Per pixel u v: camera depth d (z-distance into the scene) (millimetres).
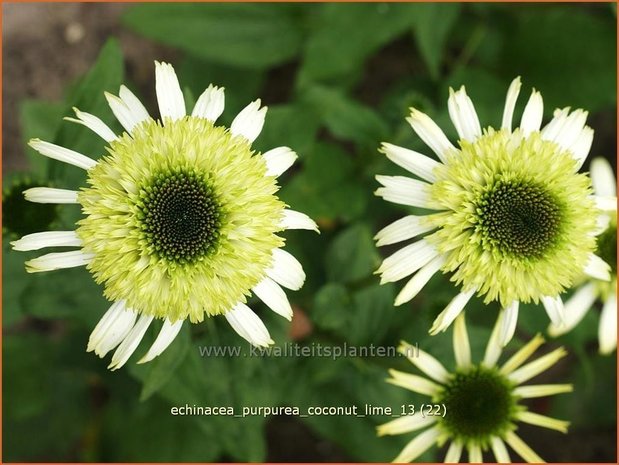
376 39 361
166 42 369
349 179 346
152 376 243
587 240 243
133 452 356
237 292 230
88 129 251
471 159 236
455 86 359
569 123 245
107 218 227
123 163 226
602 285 308
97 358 362
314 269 355
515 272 241
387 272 238
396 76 433
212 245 235
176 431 355
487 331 297
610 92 370
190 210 232
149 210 232
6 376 363
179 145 230
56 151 228
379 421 313
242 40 378
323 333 319
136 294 227
